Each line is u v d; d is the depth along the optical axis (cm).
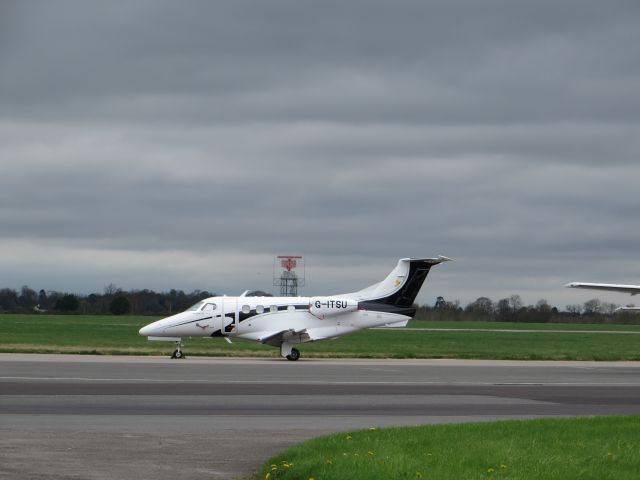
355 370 5203
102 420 2767
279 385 4128
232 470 1991
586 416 3081
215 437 2445
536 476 1844
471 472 1867
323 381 4403
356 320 6406
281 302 6353
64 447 2234
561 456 2056
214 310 6253
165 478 1894
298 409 3181
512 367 5772
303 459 1997
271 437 2459
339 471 1847
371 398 3612
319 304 6344
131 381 4169
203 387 3941
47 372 4584
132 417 2856
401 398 3638
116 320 17912
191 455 2159
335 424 2775
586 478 1833
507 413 3172
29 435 2417
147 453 2175
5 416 2825
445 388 4156
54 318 19575
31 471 1934
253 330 6319
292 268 11550
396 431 2430
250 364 5584
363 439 2275
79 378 4272
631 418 2736
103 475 1908
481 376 4944
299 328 6319
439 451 2105
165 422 2747
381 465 1905
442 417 3012
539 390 4128
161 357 6331
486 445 2189
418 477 1809
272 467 1934
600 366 6069
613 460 2012
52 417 2816
